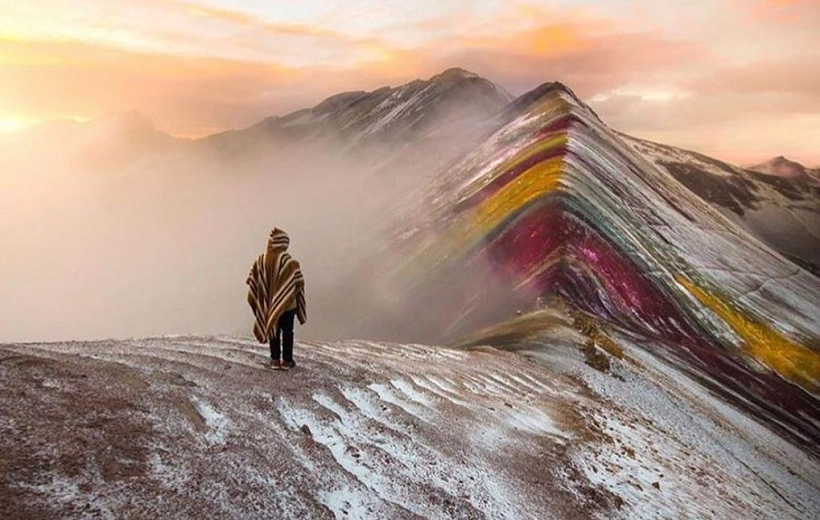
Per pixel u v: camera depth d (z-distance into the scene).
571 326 32.91
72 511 5.29
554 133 105.06
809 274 122.12
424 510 8.12
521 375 19.73
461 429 11.82
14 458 5.74
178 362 10.48
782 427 37.81
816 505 23.84
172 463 6.57
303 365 12.04
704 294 66.38
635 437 17.56
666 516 12.41
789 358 60.16
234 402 8.91
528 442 12.92
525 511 9.63
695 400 30.66
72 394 7.50
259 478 6.93
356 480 8.02
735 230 126.06
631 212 80.44
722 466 20.62
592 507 11.04
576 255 53.59
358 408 10.57
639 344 39.72
